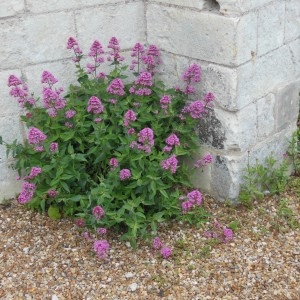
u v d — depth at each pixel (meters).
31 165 2.14
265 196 2.32
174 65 2.28
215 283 1.91
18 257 2.04
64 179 2.05
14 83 2.07
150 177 2.01
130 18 2.30
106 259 2.02
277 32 2.20
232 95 2.10
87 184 2.17
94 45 2.17
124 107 2.17
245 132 2.19
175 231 2.14
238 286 1.90
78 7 2.20
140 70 2.39
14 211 2.26
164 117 2.20
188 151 2.22
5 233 2.15
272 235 2.12
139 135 2.02
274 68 2.24
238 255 2.03
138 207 2.04
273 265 1.99
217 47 2.09
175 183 2.32
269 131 2.31
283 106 2.35
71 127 2.14
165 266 1.98
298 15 2.28
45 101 2.09
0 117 2.21
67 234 2.13
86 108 2.18
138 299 1.86
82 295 1.88
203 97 2.21
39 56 2.20
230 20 2.02
